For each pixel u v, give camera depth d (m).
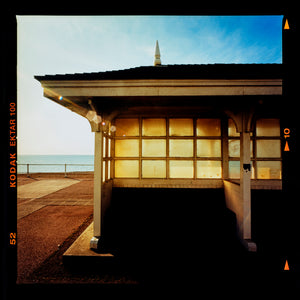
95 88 2.98
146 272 2.75
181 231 3.68
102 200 3.45
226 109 3.53
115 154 5.01
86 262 2.95
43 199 7.12
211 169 4.88
